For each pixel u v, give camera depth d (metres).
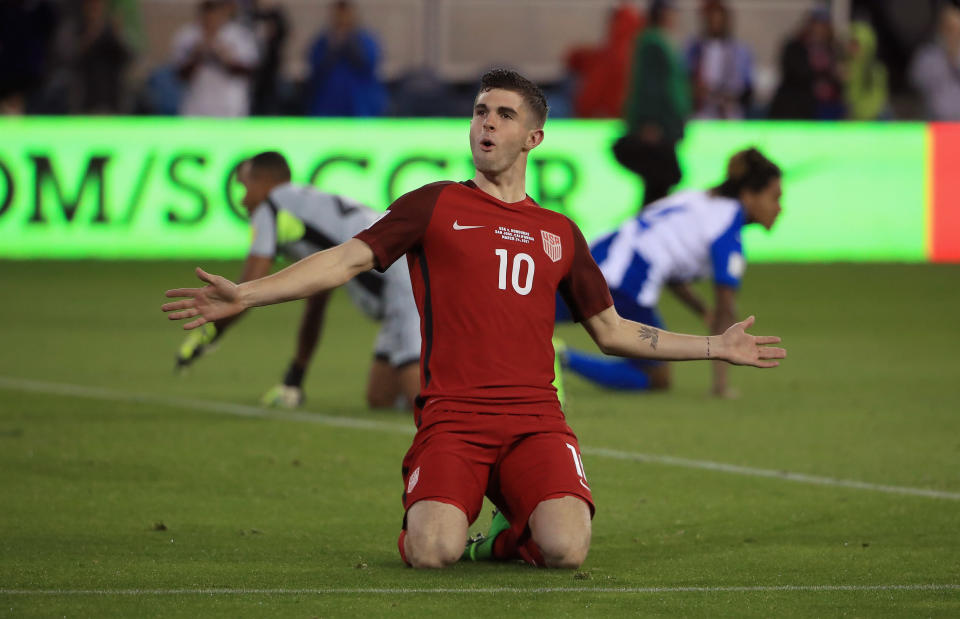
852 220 52.97
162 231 50.91
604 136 50.53
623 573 15.10
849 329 39.47
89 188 50.84
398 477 21.08
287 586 14.20
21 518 17.80
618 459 22.59
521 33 66.44
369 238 15.12
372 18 65.44
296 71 65.06
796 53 55.25
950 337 38.19
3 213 50.84
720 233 28.88
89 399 27.80
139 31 61.38
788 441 24.22
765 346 16.19
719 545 16.80
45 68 59.16
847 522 18.23
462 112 57.16
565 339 38.94
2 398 27.72
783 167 52.53
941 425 25.84
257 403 27.73
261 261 25.77
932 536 17.39
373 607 13.34
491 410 15.20
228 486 20.20
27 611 13.14
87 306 42.06
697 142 51.66
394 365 26.06
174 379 30.62
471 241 15.42
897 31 73.56
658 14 45.69
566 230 15.87
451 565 15.16
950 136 53.00
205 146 50.78
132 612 13.12
